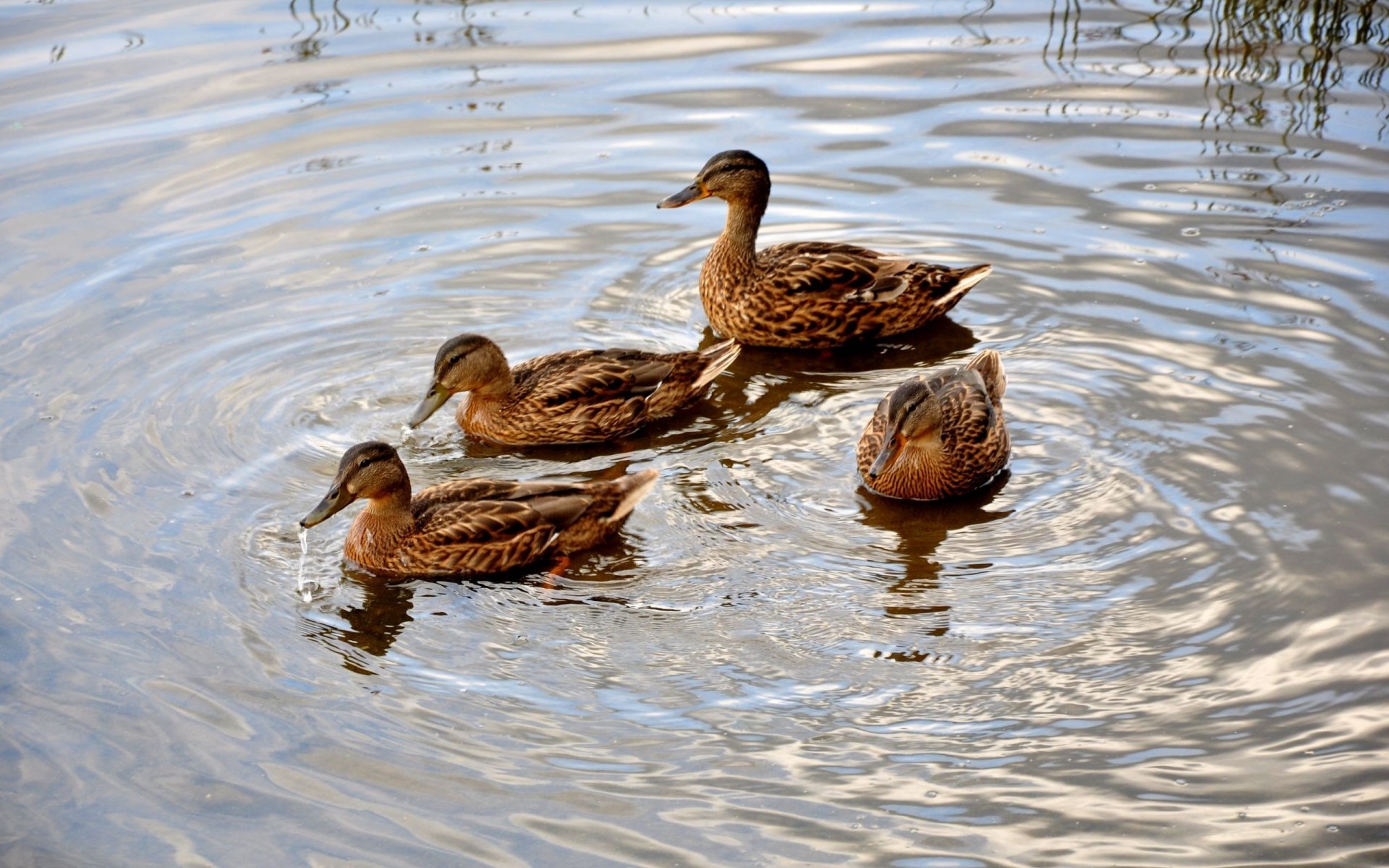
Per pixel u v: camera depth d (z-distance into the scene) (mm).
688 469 14703
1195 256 17734
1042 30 23797
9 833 10117
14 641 11914
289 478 14266
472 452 15281
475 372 15094
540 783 10438
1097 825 9906
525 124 21328
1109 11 24391
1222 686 11172
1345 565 12445
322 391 15781
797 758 10625
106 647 11891
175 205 19172
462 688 11484
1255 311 16594
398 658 11898
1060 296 17359
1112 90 21734
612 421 15344
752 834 9922
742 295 17016
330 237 18703
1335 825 9812
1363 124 20422
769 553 13211
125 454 14492
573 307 17562
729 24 24297
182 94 21859
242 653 11898
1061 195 19297
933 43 23484
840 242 17906
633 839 9906
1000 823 9945
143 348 16297
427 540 13039
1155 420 14914
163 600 12500
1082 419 15070
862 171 20078
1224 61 22406
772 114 21484
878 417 14367
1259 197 18859
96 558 12977
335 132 21016
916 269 17000
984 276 16812
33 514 13539
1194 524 13188
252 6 24969
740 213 17031
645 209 19500
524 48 23547
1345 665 11281
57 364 15930
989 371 15250
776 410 15844
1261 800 10055
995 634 11930
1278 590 12195
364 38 23828
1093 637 11828
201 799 10383
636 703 11266
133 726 11062
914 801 10188
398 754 10750
